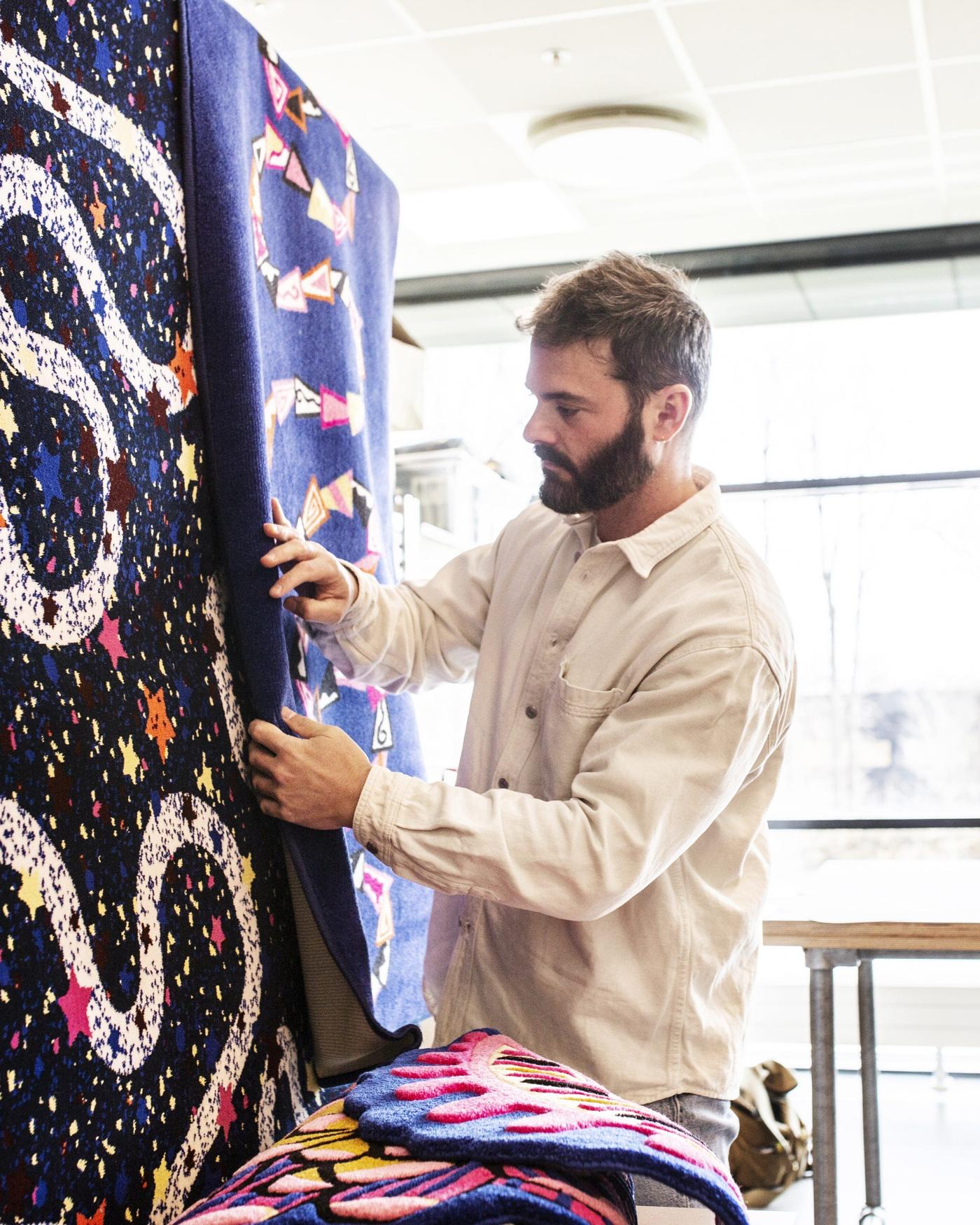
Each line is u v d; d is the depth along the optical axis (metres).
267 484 1.26
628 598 1.53
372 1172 0.89
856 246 5.70
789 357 5.68
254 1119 1.19
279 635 1.29
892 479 4.87
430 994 1.67
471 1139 0.90
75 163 1.01
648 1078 1.43
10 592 0.89
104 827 0.98
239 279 1.22
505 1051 1.22
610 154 4.70
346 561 1.62
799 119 4.54
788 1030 4.06
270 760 1.25
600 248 5.88
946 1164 3.58
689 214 5.43
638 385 1.46
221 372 1.21
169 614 1.14
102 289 1.04
